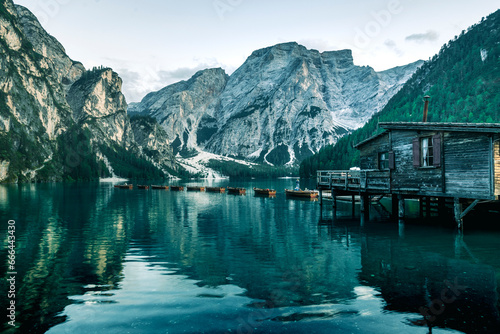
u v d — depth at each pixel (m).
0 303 10.15
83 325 8.60
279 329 8.24
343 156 181.50
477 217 26.70
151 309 9.58
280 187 111.69
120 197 65.56
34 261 15.44
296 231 23.34
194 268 13.94
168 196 69.19
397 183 25.73
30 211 38.84
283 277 12.48
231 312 9.30
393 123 25.09
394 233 21.44
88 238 21.45
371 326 8.34
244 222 28.67
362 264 14.15
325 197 53.62
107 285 11.82
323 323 8.54
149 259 15.66
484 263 14.00
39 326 8.58
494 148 18.41
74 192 82.81
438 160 21.80
